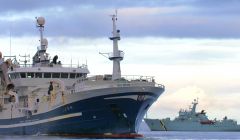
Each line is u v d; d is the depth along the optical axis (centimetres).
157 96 10744
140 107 10344
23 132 11675
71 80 12025
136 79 10494
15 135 11769
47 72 11862
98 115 10356
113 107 10244
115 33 10681
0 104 12544
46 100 11044
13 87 12194
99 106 10269
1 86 12725
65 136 10725
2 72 12762
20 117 11769
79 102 10362
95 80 10350
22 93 12062
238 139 13025
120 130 10506
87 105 10319
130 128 10538
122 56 10644
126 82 10244
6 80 12569
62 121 10650
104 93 10156
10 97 12188
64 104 10575
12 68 12262
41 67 11888
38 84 11850
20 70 11888
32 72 11838
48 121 10925
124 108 10244
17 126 11888
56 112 10744
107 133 10494
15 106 11981
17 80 12062
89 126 10438
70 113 10525
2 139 9825
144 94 10212
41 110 11144
